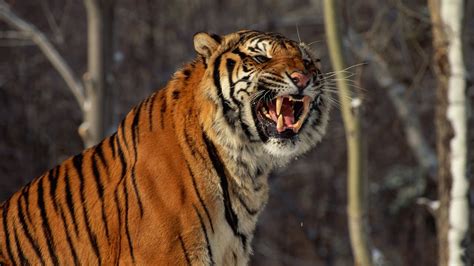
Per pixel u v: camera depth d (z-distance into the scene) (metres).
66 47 33.03
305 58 8.74
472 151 15.43
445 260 15.01
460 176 14.83
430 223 32.59
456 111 14.85
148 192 8.08
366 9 32.50
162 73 33.84
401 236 33.94
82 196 8.45
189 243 8.05
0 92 32.34
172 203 8.05
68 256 8.45
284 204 33.91
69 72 23.69
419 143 29.83
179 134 8.26
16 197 8.90
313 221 34.81
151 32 34.09
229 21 36.28
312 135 8.73
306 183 35.53
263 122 8.46
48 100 32.75
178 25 35.81
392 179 32.62
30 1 33.06
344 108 15.89
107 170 8.45
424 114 35.31
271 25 30.12
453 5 14.88
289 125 8.44
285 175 34.38
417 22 20.72
